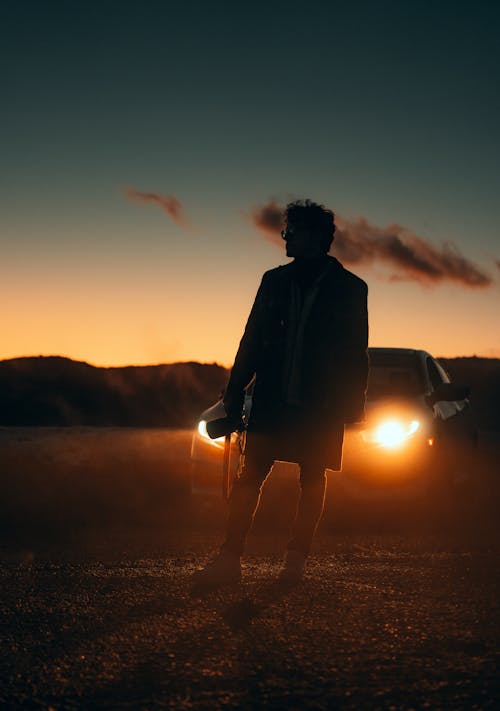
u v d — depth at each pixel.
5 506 7.79
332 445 4.45
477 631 3.43
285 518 7.24
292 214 4.48
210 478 7.51
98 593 4.11
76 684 2.85
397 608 3.79
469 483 8.73
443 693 2.75
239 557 4.38
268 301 4.51
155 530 6.82
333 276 4.48
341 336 4.43
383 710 2.62
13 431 17.73
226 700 2.70
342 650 3.17
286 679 2.87
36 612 3.77
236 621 3.55
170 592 4.10
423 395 8.34
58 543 6.16
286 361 4.43
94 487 8.85
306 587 4.21
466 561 5.09
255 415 4.49
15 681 2.89
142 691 2.78
